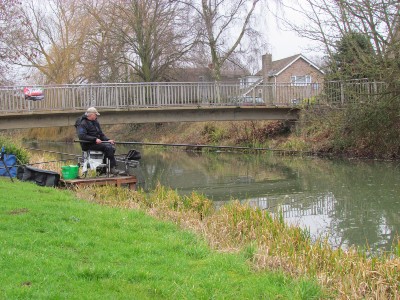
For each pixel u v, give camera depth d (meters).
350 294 4.70
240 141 27.81
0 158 12.52
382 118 18.11
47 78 38.66
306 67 43.31
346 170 17.09
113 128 47.06
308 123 24.59
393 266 5.19
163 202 9.85
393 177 14.94
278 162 21.14
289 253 5.99
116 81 37.38
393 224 9.23
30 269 4.71
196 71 37.50
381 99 17.78
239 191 14.04
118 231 6.75
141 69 37.16
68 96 21.08
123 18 35.12
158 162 24.48
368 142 19.86
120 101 22.14
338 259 5.79
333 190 13.37
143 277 4.79
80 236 6.24
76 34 37.22
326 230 8.91
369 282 5.02
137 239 6.42
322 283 4.93
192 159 25.09
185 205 9.94
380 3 15.98
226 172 18.75
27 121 20.52
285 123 27.11
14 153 15.48
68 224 6.91
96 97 21.66
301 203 11.72
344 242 8.02
